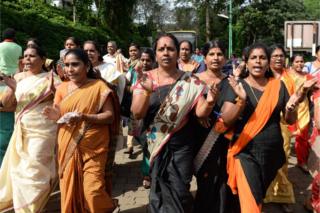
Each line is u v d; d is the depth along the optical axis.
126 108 5.19
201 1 46.25
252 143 3.88
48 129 4.85
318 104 4.41
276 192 5.07
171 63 3.96
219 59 4.28
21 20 16.75
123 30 32.53
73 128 4.21
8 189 4.94
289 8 40.97
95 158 4.21
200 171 4.08
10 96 5.21
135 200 5.52
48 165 4.86
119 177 6.46
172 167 3.86
